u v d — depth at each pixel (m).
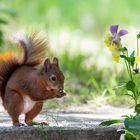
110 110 11.82
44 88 9.28
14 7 22.91
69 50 17.53
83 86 14.34
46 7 26.34
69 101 12.52
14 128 9.09
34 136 9.09
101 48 20.11
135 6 26.53
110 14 26.69
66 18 26.55
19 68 9.58
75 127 9.16
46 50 9.85
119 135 9.13
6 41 15.83
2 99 9.63
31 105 9.48
